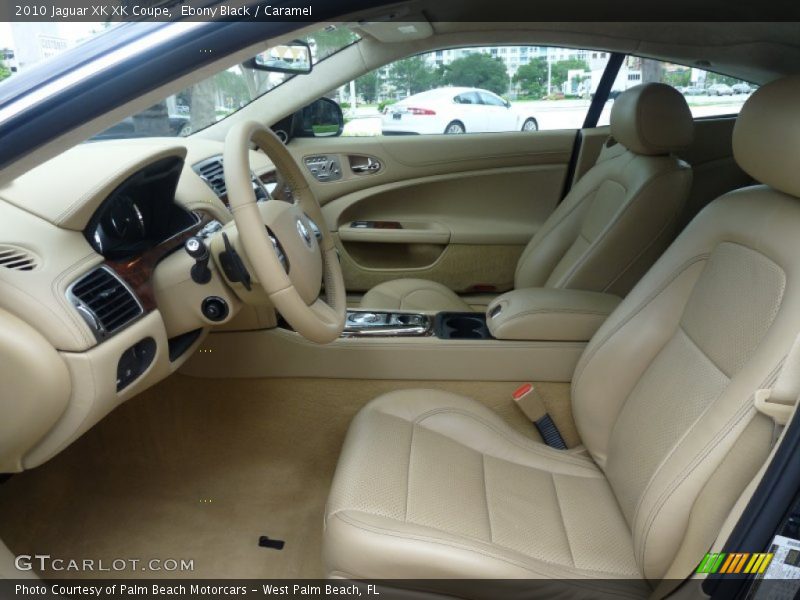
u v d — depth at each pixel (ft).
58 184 3.76
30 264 3.46
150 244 4.29
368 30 6.95
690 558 3.27
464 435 4.74
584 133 8.45
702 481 3.21
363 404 5.59
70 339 3.42
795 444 2.74
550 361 5.37
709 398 3.61
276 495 5.69
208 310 4.27
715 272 4.01
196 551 5.17
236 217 3.64
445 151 8.63
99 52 2.68
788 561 2.81
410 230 8.61
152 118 6.52
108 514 5.49
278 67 5.81
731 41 7.55
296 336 5.41
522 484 4.39
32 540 5.24
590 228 6.71
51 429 3.57
